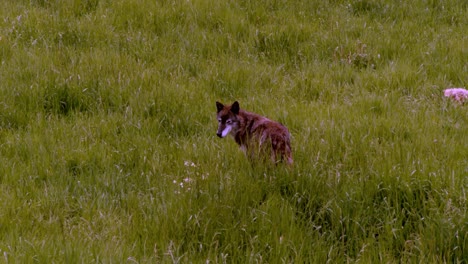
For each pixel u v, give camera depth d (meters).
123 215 13.18
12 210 13.06
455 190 13.35
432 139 17.36
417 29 28.88
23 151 16.52
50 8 28.39
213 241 11.97
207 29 27.23
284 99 21.17
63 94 20.03
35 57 22.66
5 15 27.05
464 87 22.98
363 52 25.70
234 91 21.73
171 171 15.82
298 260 11.27
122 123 18.69
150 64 23.53
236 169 14.78
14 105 19.33
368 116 19.33
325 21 29.39
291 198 13.53
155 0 29.64
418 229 12.48
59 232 12.27
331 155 15.97
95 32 25.86
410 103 20.81
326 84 22.52
